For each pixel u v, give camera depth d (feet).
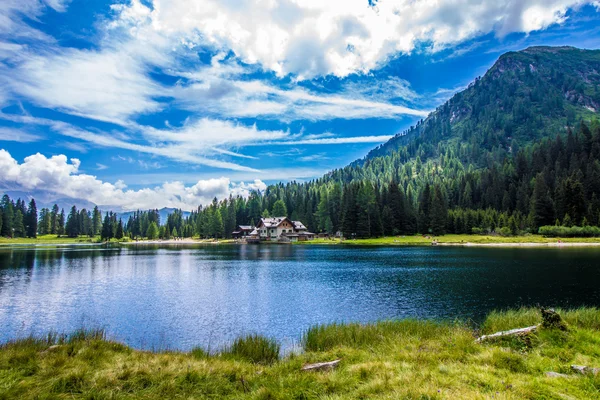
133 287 122.93
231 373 35.55
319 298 99.60
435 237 400.88
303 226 533.14
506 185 532.73
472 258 202.39
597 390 26.03
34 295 109.09
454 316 77.77
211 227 593.83
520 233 371.56
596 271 138.51
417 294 103.35
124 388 32.01
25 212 636.89
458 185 609.42
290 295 104.78
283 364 38.68
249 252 307.17
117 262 218.79
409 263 185.78
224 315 81.51
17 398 29.40
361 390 27.71
